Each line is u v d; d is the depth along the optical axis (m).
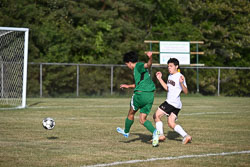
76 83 75.50
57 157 16.83
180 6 98.62
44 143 20.50
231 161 16.19
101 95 77.25
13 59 61.09
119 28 90.69
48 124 20.11
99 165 15.27
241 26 96.88
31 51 78.31
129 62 20.03
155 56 91.44
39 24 84.25
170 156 17.17
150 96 19.48
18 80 60.97
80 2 92.88
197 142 21.20
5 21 75.38
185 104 55.19
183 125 29.31
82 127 27.44
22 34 61.88
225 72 88.38
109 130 25.92
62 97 74.12
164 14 97.19
